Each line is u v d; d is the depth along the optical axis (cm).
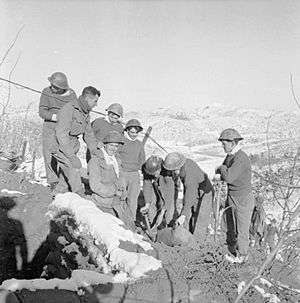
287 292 467
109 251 494
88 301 395
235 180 563
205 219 639
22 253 688
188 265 487
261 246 657
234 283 458
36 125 1354
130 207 732
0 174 860
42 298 387
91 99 670
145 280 434
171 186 677
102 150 625
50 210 688
